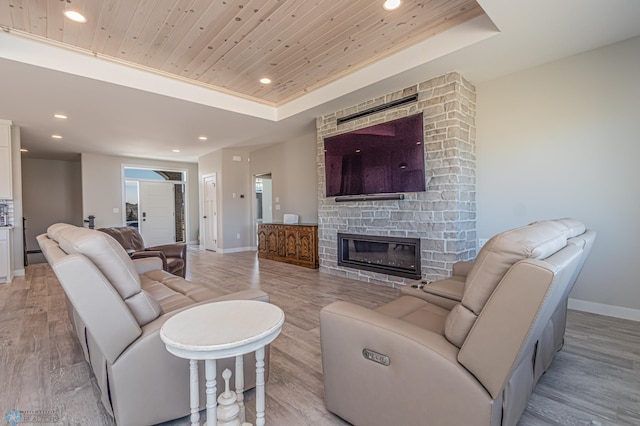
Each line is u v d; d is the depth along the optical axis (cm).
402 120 372
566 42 278
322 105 432
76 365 206
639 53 271
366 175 416
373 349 131
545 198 323
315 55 340
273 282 434
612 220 288
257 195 858
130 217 838
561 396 169
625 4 223
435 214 352
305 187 617
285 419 152
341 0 246
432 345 117
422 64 316
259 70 375
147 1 242
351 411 141
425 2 253
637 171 275
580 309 306
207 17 266
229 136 600
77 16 260
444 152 341
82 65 321
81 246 130
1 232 445
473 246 366
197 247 859
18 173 495
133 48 316
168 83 383
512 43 278
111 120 475
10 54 283
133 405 137
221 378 158
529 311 95
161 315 157
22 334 258
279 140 648
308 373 196
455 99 333
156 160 869
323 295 367
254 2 246
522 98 334
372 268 425
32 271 535
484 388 104
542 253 106
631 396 169
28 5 244
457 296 191
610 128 286
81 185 798
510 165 344
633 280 280
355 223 442
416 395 118
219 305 144
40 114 441
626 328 261
